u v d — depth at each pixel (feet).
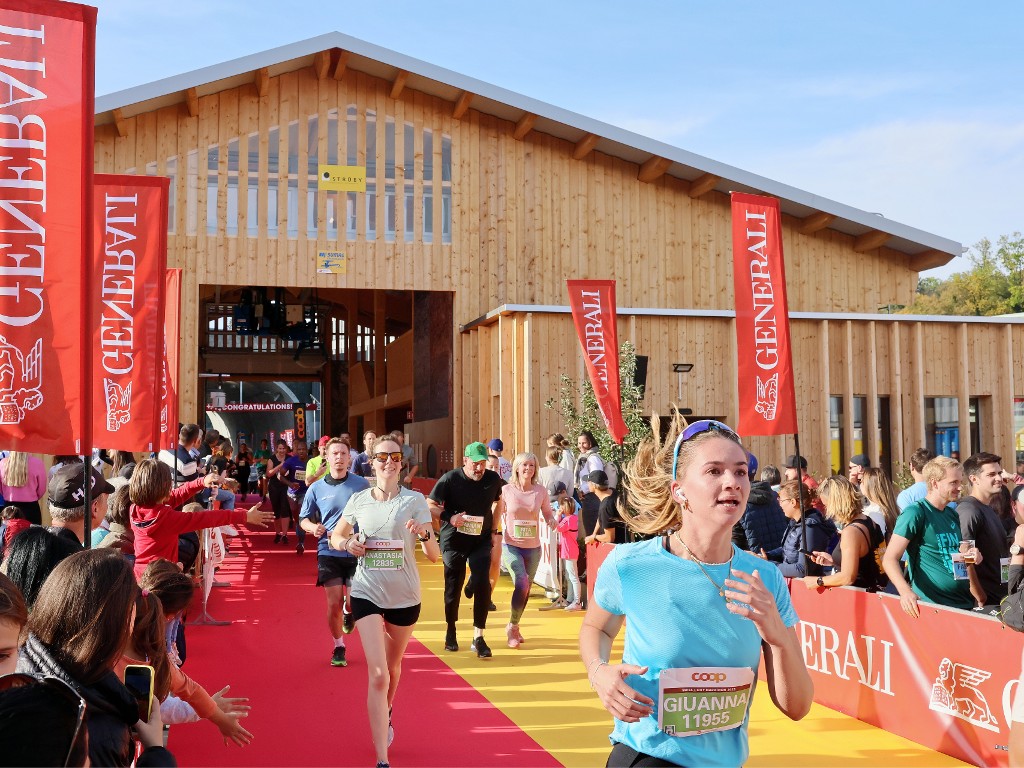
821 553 22.86
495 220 74.95
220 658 28.32
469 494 28.48
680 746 8.71
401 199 73.87
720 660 8.76
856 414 67.10
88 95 16.02
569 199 75.82
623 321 64.44
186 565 28.48
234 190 71.26
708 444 8.81
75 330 15.88
